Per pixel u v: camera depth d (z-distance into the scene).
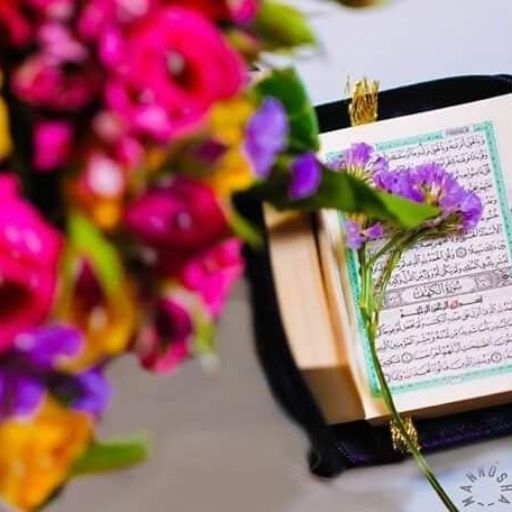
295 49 0.43
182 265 0.39
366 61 0.76
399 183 0.65
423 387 0.69
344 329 0.67
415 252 0.69
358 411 0.70
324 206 0.47
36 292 0.34
